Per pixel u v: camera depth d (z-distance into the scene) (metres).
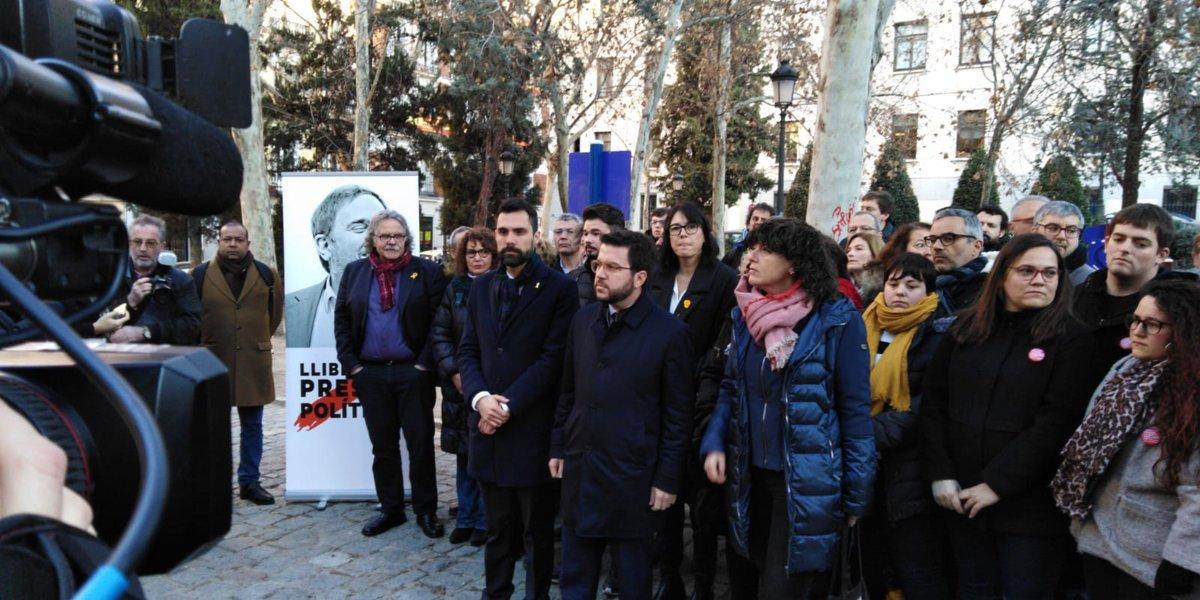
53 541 0.65
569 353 3.44
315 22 23.97
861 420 2.89
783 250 2.93
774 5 16.86
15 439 0.73
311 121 22.27
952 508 2.97
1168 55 9.08
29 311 0.69
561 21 18.72
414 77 22.77
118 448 0.92
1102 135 9.84
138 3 18.34
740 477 3.00
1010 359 2.89
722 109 20.44
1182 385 2.35
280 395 8.80
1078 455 2.62
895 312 3.33
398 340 4.61
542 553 3.65
